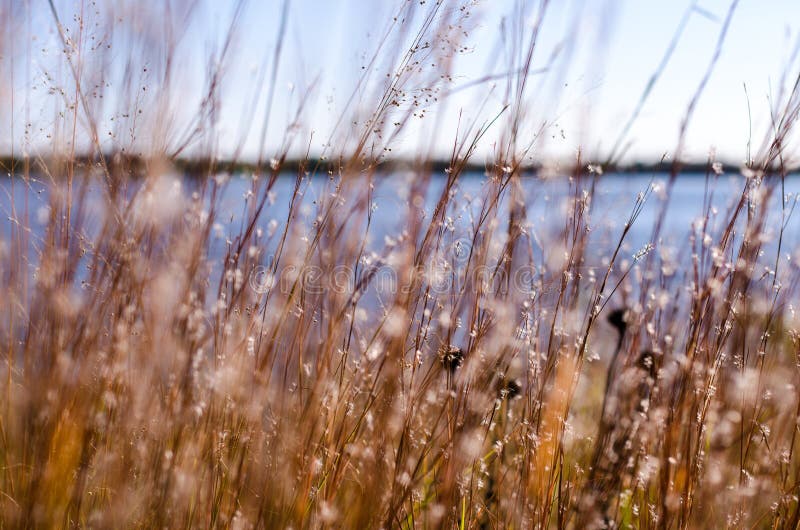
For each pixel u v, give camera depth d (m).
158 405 1.56
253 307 1.57
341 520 1.55
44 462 1.48
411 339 1.56
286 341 1.58
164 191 1.59
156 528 1.47
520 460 1.70
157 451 1.52
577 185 1.65
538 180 1.68
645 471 1.63
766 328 1.63
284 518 1.46
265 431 1.56
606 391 1.85
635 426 1.74
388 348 1.52
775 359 1.73
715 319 1.59
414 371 1.51
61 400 1.51
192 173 1.62
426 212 1.56
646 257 1.76
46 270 1.53
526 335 1.60
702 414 1.56
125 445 1.53
